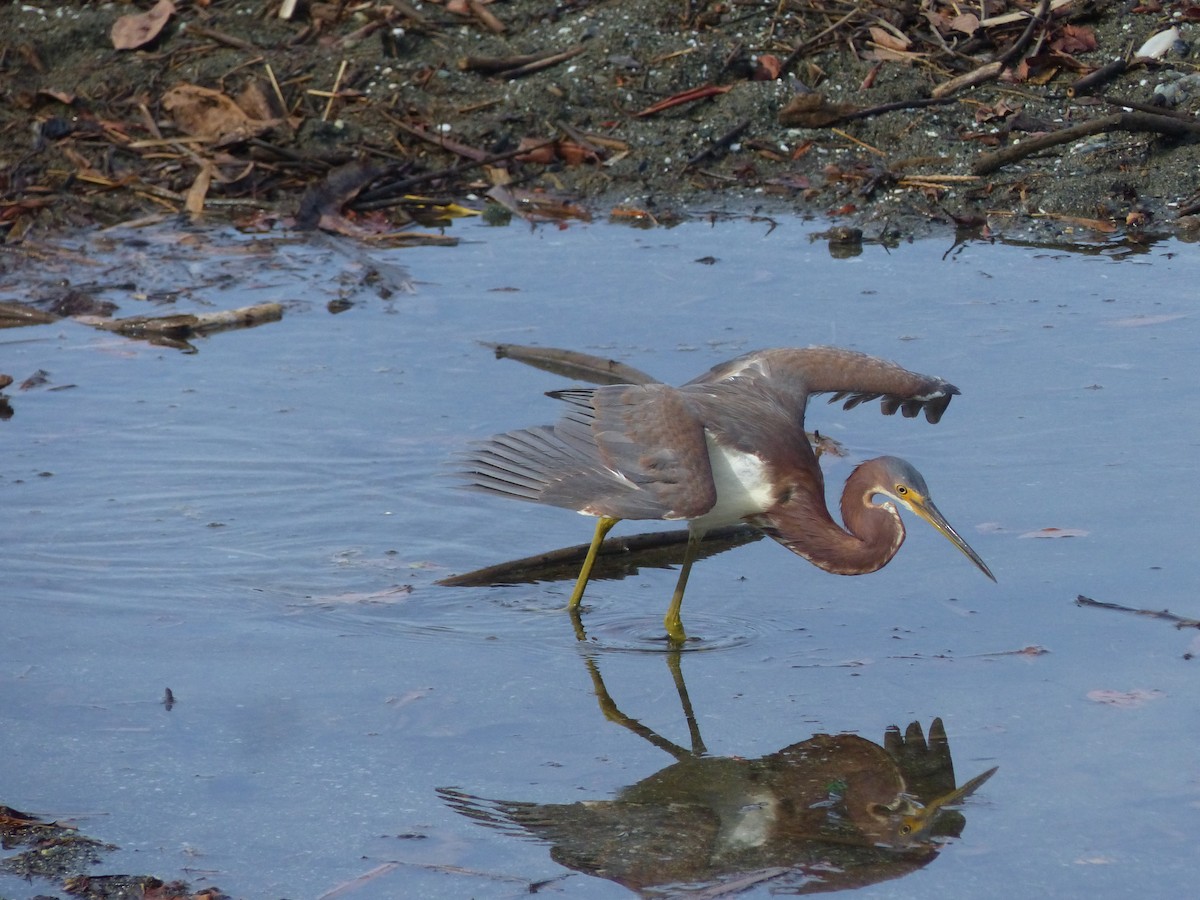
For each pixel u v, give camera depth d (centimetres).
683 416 957
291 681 924
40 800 795
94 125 1858
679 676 931
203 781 812
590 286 1538
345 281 1577
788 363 1086
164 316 1470
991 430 1213
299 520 1137
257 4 2041
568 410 980
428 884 722
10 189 1767
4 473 1186
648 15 1964
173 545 1097
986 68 1827
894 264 1579
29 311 1495
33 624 986
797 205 1742
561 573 1098
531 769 826
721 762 830
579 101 1877
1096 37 1870
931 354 1342
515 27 1992
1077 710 860
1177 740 823
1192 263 1551
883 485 997
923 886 712
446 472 1185
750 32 1933
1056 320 1413
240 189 1791
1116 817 758
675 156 1814
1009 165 1750
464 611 1027
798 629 988
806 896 708
